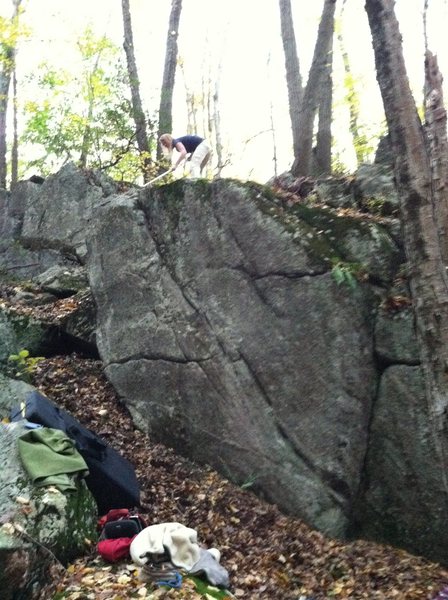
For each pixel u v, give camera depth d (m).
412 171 4.50
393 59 4.57
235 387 6.66
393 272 6.30
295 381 6.34
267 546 5.71
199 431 6.84
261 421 6.47
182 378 7.05
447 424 4.23
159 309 7.36
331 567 5.45
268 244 6.63
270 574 5.27
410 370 5.86
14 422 5.51
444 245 6.00
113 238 7.93
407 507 5.74
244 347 6.66
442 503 5.56
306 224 6.65
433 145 6.34
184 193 7.31
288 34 12.09
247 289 6.72
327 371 6.18
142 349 7.43
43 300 10.02
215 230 7.01
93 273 8.11
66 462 5.11
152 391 7.27
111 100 14.04
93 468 5.58
